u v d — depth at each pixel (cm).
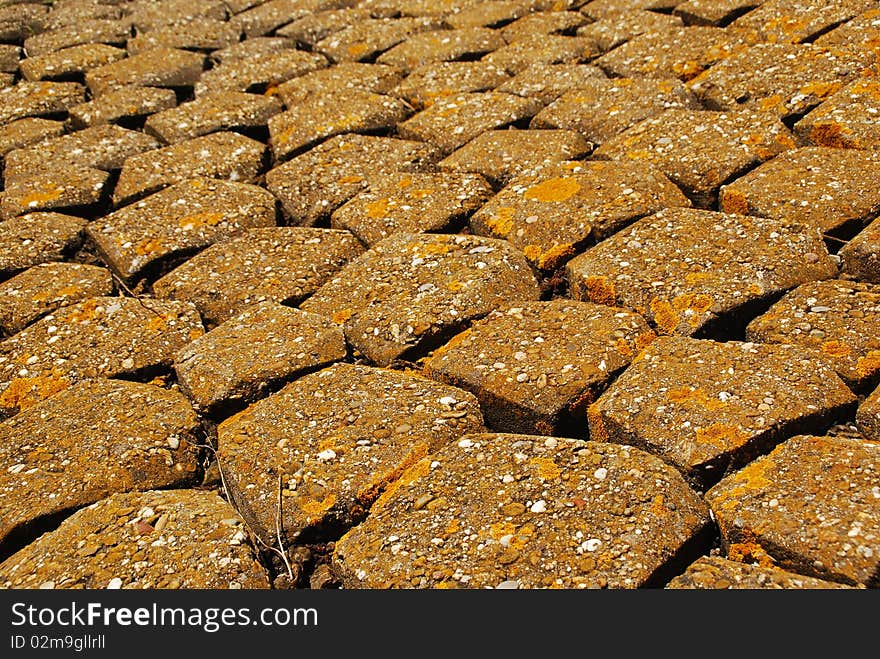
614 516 150
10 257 200
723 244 179
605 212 189
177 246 199
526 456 157
